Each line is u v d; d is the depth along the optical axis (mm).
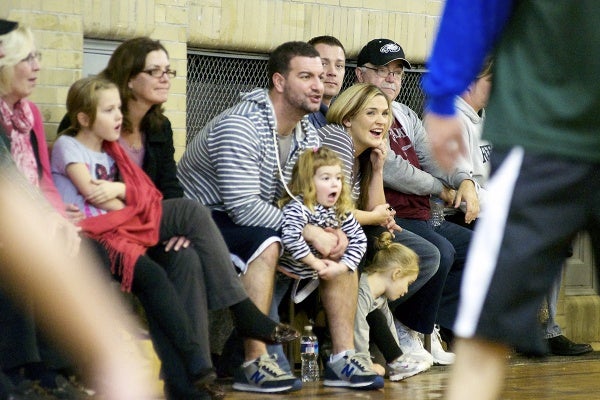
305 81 16094
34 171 13688
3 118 13359
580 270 22859
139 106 15367
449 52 7609
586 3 7199
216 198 16125
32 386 12391
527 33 7438
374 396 15695
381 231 17656
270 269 15469
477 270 7355
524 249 7246
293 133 16625
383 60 19906
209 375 13297
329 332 16953
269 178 16141
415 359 17984
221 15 19312
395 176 18609
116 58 15344
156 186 15750
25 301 12070
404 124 19500
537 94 7367
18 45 13469
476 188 19797
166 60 15422
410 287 17891
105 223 13594
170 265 14078
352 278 16328
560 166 7246
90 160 14367
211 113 19734
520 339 7309
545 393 16234
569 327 22406
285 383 15570
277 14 19938
